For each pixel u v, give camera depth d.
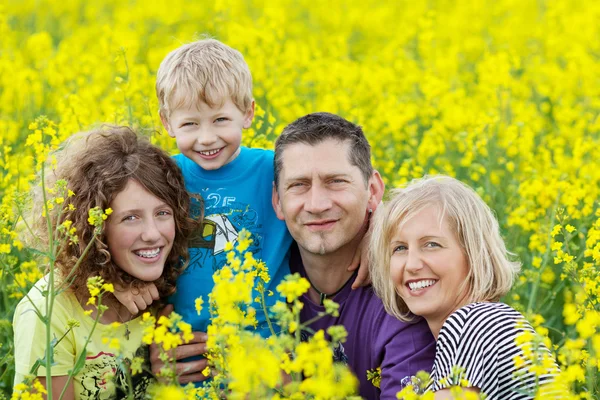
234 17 11.03
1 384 4.53
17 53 9.44
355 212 3.84
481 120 6.49
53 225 3.93
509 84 7.87
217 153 4.15
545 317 5.30
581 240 5.35
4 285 4.98
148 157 3.92
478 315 3.31
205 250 4.07
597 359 3.30
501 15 13.72
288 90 7.57
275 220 4.16
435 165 6.74
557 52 10.78
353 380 2.54
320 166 3.76
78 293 3.87
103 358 3.82
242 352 2.65
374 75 8.12
